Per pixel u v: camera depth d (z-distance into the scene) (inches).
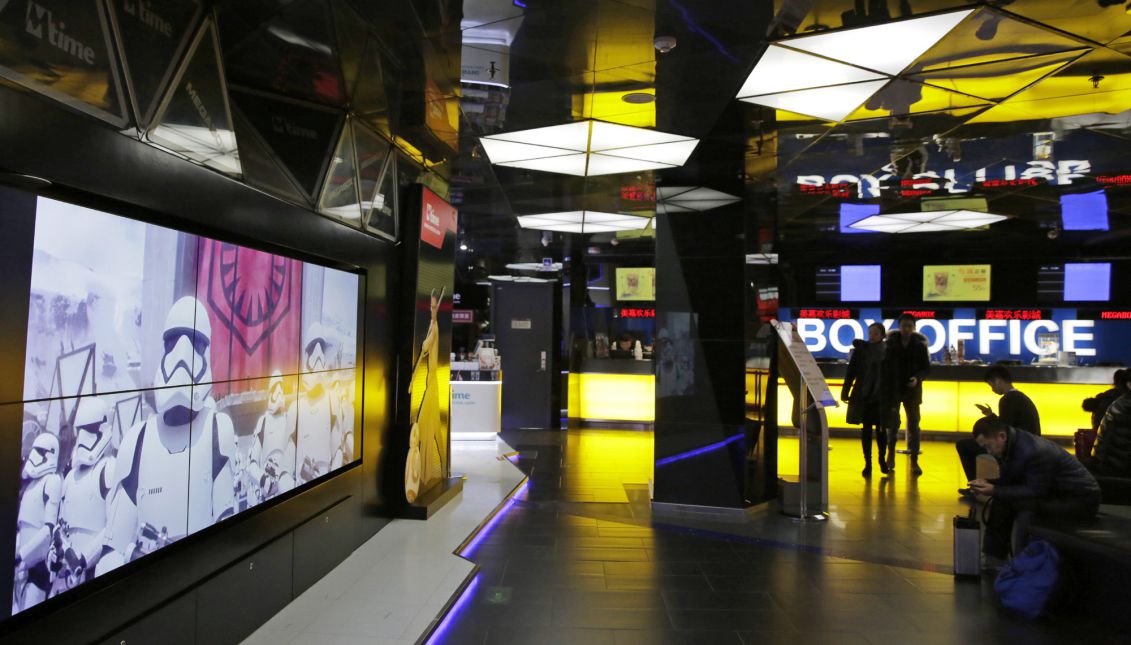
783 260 530.3
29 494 88.2
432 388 265.7
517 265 551.5
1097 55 170.1
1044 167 281.6
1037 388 461.1
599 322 567.2
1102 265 489.7
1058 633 148.9
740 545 216.7
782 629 150.6
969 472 282.0
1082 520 174.1
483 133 230.5
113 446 103.2
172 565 116.9
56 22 91.4
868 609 162.9
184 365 120.5
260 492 147.4
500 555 203.6
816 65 175.8
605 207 364.2
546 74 178.7
